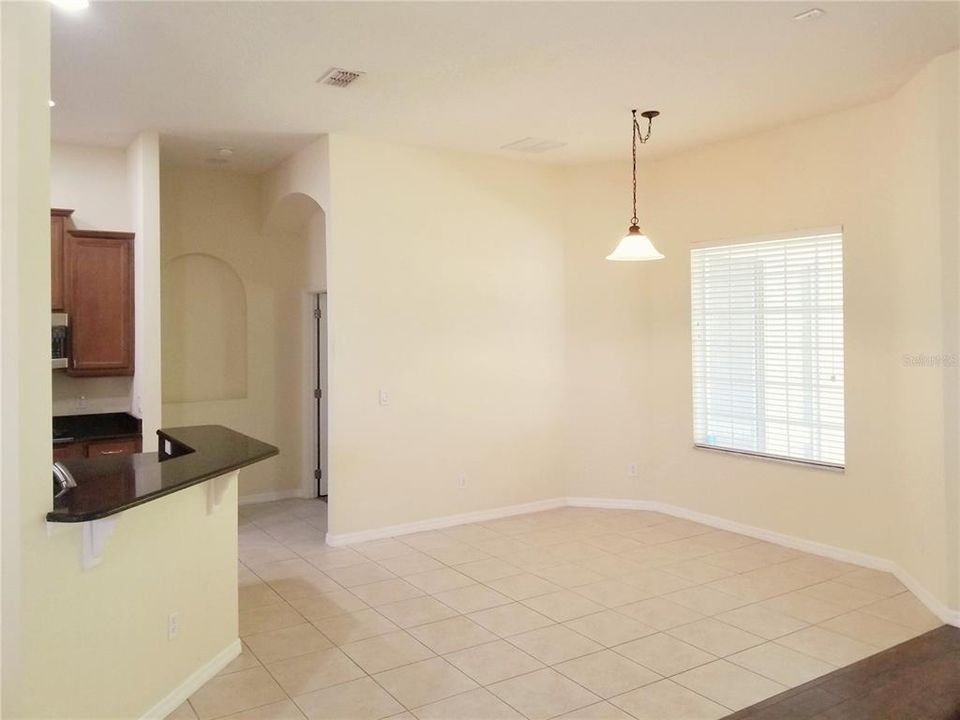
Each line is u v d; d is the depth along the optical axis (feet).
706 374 19.19
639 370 20.53
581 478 21.21
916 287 13.87
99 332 17.49
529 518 20.03
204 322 21.62
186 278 21.31
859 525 15.72
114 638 8.91
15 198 7.44
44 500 7.87
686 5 10.58
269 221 21.67
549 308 20.88
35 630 7.77
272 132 17.19
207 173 21.27
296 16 10.84
